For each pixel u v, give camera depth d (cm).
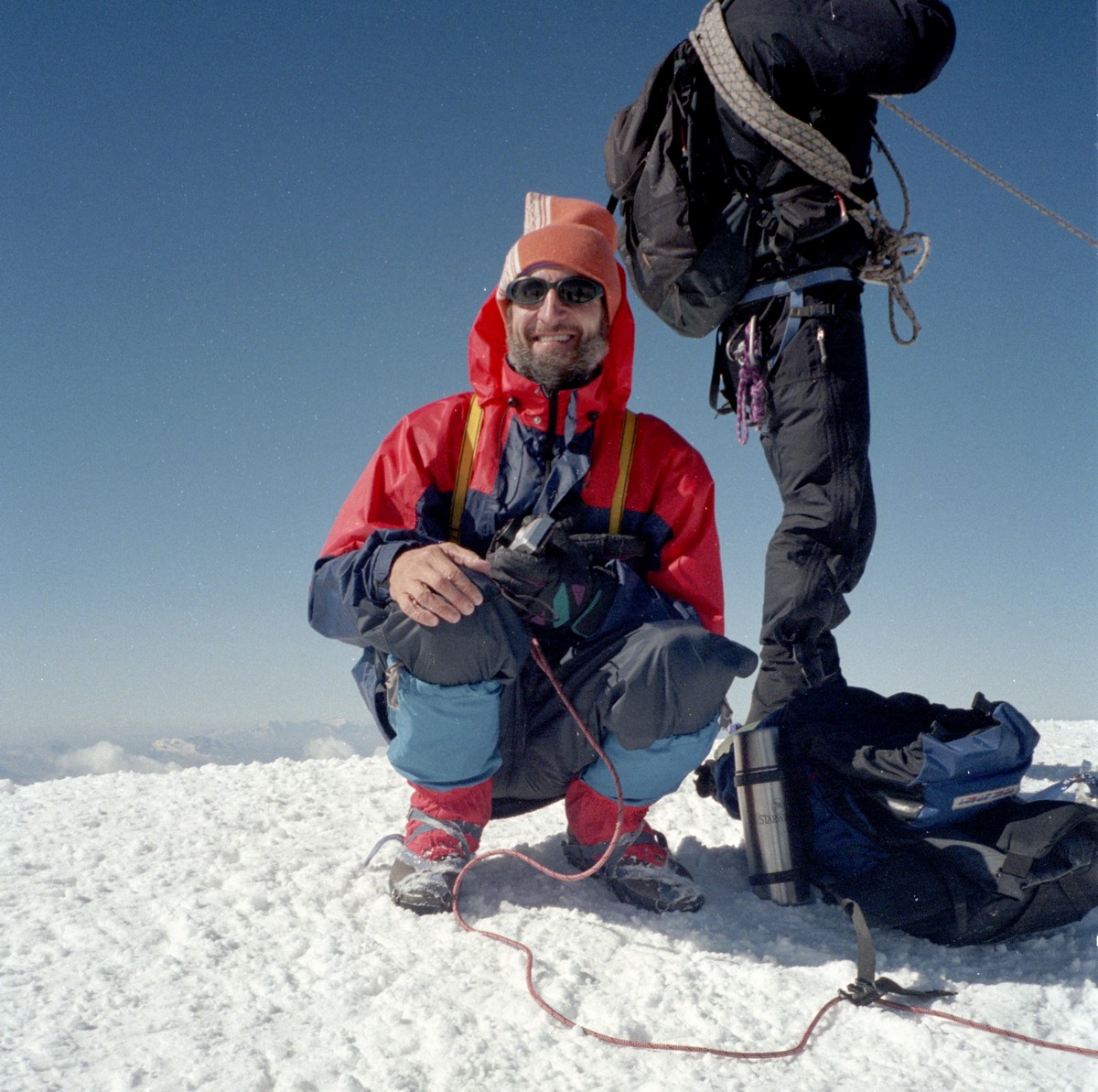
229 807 273
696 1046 150
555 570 185
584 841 212
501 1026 152
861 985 164
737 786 213
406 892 195
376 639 187
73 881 214
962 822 199
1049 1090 140
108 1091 134
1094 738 373
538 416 209
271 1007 158
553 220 220
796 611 264
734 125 271
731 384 295
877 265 289
